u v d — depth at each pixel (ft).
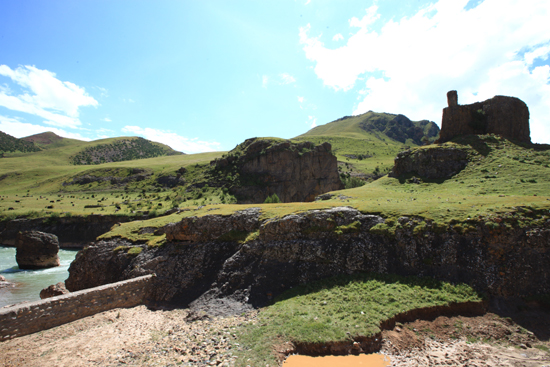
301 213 104.88
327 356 55.36
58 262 205.98
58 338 66.28
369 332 59.00
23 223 317.22
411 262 82.17
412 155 203.92
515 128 202.80
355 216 100.27
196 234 115.44
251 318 71.82
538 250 72.18
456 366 51.49
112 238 129.59
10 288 146.10
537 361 51.75
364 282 79.77
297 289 83.20
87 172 620.08
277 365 51.70
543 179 135.54
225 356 54.75
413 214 93.15
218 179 463.83
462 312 66.39
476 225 80.28
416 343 58.44
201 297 89.56
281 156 440.86
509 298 68.23
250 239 104.88
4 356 57.93
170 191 486.38
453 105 218.18
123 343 63.77
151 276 99.04
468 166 176.45
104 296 84.02
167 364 53.52
